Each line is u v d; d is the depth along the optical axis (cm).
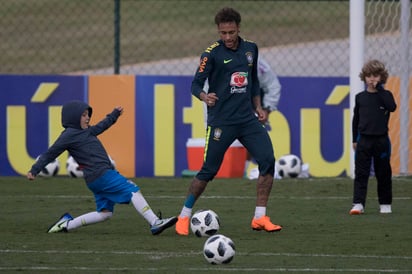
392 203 3947
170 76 4972
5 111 5019
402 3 4738
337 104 4944
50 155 3138
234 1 12100
